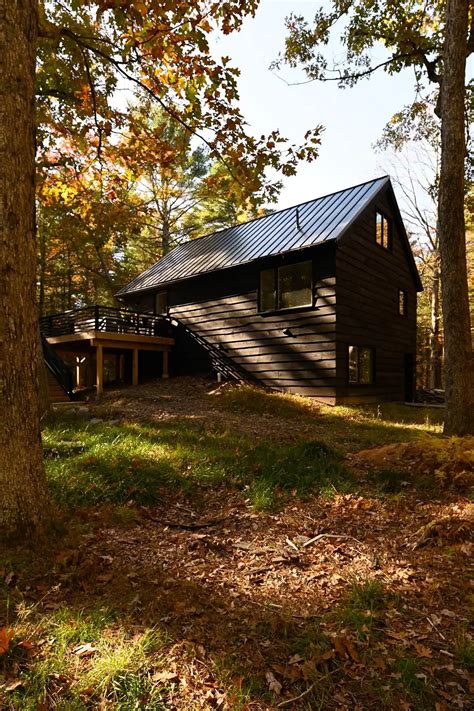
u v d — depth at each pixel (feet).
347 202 44.47
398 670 6.76
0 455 10.34
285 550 11.71
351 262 41.96
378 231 49.47
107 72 27.45
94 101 25.22
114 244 75.72
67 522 12.48
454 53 24.14
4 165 9.84
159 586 9.45
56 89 28.60
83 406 37.55
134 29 21.67
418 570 10.21
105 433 23.39
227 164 24.62
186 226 85.20
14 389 10.44
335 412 36.09
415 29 33.78
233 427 26.99
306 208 49.34
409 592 9.23
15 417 10.48
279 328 43.83
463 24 24.00
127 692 6.11
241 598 9.20
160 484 16.28
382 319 48.44
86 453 18.98
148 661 6.79
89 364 64.90
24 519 10.54
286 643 7.55
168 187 76.43
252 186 24.70
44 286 85.35
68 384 44.47
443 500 14.84
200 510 14.92
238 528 13.38
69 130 29.76
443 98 24.77
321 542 12.23
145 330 55.83
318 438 25.49
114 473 16.29
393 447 20.92
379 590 9.16
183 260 58.23
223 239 56.75
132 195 67.62
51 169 32.35
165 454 19.33
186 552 11.60
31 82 10.52
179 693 6.23
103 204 33.73
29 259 10.52
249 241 49.08
